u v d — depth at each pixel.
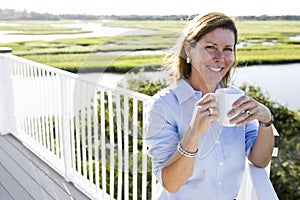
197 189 1.50
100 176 3.04
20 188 3.34
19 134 4.52
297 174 4.51
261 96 4.54
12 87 4.52
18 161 3.92
